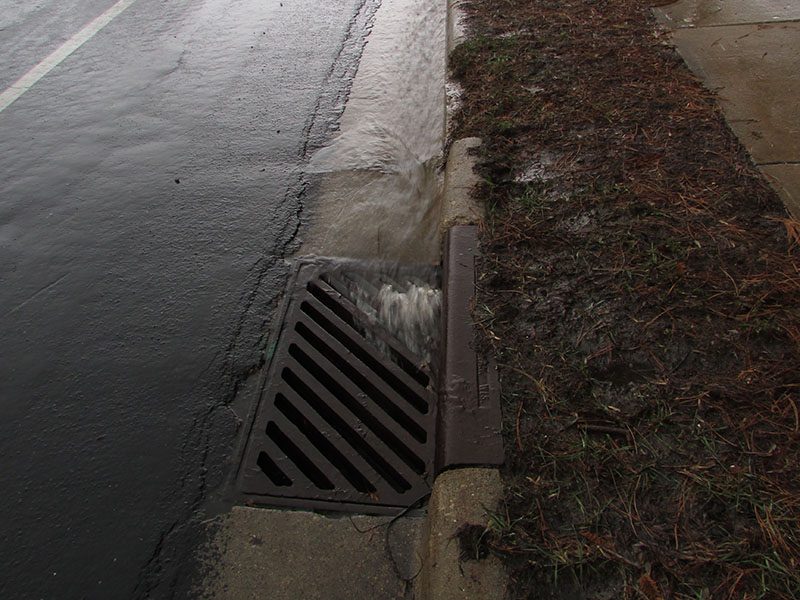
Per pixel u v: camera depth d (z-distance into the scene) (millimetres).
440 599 1589
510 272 2488
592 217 2703
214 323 2748
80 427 2348
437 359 2465
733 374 2006
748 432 1841
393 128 4020
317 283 2912
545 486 1787
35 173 3816
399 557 1864
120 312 2832
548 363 2125
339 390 2424
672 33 4164
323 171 3684
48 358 2637
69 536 2006
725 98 3404
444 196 3037
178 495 2104
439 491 1851
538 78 3799
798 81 3510
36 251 3221
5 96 4699
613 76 3695
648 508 1703
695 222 2582
